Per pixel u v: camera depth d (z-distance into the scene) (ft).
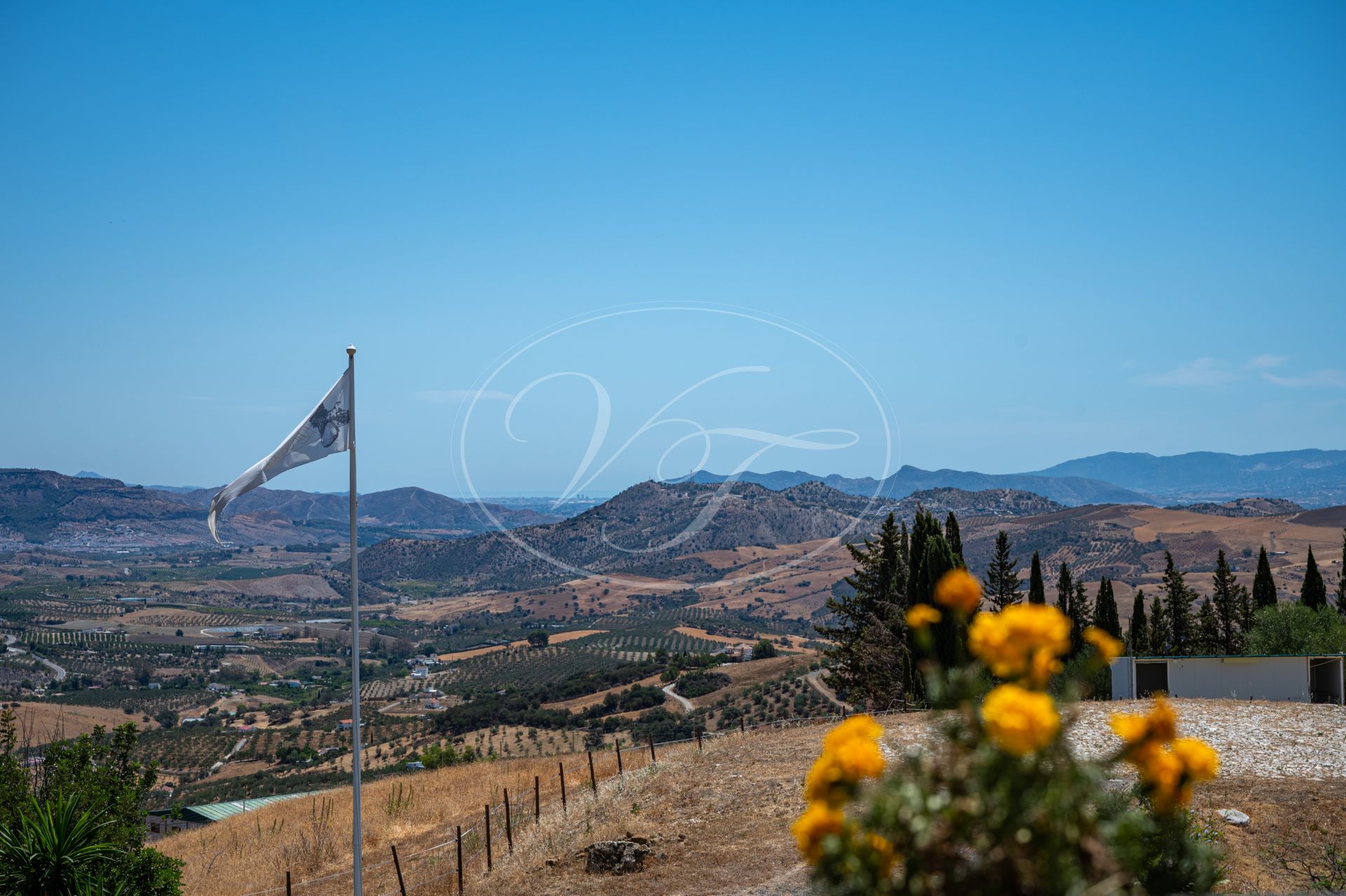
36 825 47.78
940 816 9.77
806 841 10.04
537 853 57.36
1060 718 9.96
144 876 52.60
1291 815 43.80
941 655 104.53
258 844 86.84
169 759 348.18
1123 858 9.96
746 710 222.89
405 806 94.58
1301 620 135.44
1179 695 98.17
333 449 50.72
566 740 249.75
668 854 51.80
